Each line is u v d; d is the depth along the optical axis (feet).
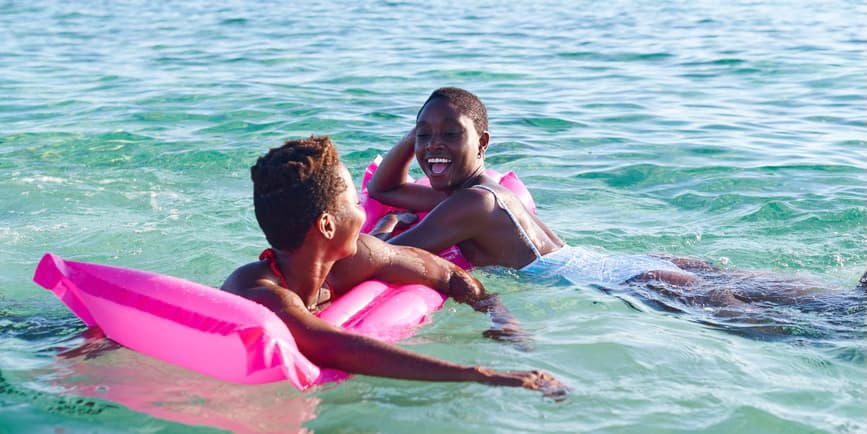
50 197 18.37
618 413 9.02
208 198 18.53
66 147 22.84
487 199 13.43
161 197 18.57
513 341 10.83
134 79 33.27
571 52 40.78
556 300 12.48
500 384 9.14
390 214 15.02
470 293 12.09
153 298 9.57
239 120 26.32
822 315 11.82
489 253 13.65
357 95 30.25
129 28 50.08
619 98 30.32
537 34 47.62
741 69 35.60
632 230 16.79
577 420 8.87
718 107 28.76
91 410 9.03
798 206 17.98
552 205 18.54
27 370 9.96
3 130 24.68
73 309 10.70
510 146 23.72
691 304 12.32
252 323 8.85
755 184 19.81
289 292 10.08
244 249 15.02
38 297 12.69
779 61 37.11
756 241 15.98
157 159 21.80
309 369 9.15
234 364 9.11
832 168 21.04
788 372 10.07
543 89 31.99
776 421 8.89
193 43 43.68
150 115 26.94
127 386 9.57
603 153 22.95
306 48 41.75
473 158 14.21
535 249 13.76
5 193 18.56
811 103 29.09
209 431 8.66
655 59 38.60
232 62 37.52
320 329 9.58
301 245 10.30
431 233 13.14
